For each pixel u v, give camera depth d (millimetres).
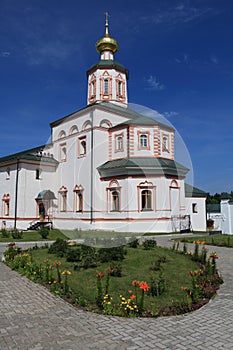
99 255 9164
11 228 24406
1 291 6789
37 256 10484
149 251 11000
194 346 4051
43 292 6645
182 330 4582
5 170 26516
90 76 28734
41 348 3994
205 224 25062
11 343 4148
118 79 28078
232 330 4594
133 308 5215
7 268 9352
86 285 6793
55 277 7523
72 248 11203
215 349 3965
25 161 24438
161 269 8297
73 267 8547
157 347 4016
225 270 8875
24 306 5746
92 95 28312
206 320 4996
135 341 4199
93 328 4648
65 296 6250
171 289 6590
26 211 24109
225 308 5609
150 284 6781
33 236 18672
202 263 9383
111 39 28891
